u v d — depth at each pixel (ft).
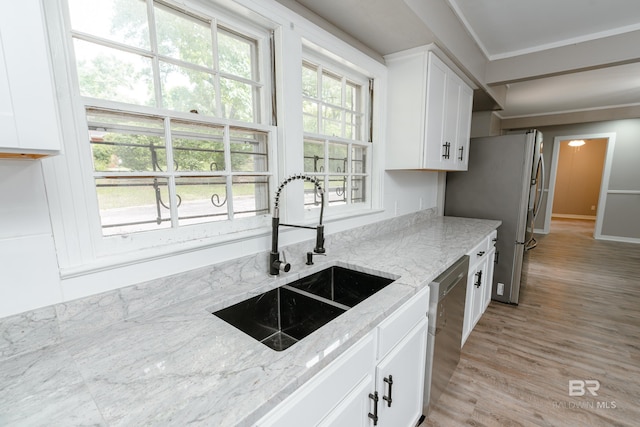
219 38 3.95
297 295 4.08
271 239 4.47
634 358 6.62
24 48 1.75
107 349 2.53
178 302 3.41
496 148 9.38
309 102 5.42
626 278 11.69
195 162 3.76
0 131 1.69
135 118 3.18
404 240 6.73
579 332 7.73
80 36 2.74
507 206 9.34
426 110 6.42
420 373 4.54
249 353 2.47
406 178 8.33
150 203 3.37
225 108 4.04
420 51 6.27
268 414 2.04
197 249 3.58
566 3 6.19
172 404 1.91
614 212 17.85
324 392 2.53
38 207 2.49
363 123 6.78
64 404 1.92
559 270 12.70
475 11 6.49
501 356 6.74
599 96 13.46
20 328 2.44
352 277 4.94
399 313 3.66
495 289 9.71
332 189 6.12
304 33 4.66
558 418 5.02
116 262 2.91
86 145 2.79
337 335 2.76
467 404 5.35
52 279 2.58
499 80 8.93
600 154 24.98
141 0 3.16
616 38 7.30
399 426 4.08
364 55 6.01
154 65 3.28
